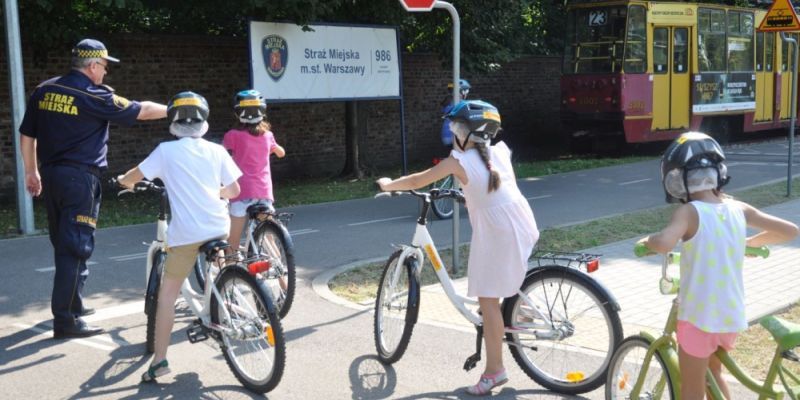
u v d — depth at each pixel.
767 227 3.81
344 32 16.98
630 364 4.39
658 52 21.73
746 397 4.88
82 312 6.67
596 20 21.34
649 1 21.33
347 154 19.06
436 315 6.99
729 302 3.67
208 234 5.30
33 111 6.52
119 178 5.49
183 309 7.34
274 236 7.11
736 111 24.44
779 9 12.97
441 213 12.45
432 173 4.94
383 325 5.81
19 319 7.17
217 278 5.41
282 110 19.16
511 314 5.19
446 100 12.73
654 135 21.86
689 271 3.73
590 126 21.88
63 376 5.64
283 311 6.96
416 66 22.08
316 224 12.29
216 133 17.88
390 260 5.76
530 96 25.59
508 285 4.95
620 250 9.55
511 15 20.34
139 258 9.84
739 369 3.78
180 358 6.01
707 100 23.16
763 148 23.64
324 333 6.58
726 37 23.88
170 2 15.98
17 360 6.00
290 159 19.41
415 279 5.52
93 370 5.77
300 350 6.14
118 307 7.54
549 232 10.68
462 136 4.96
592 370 5.08
